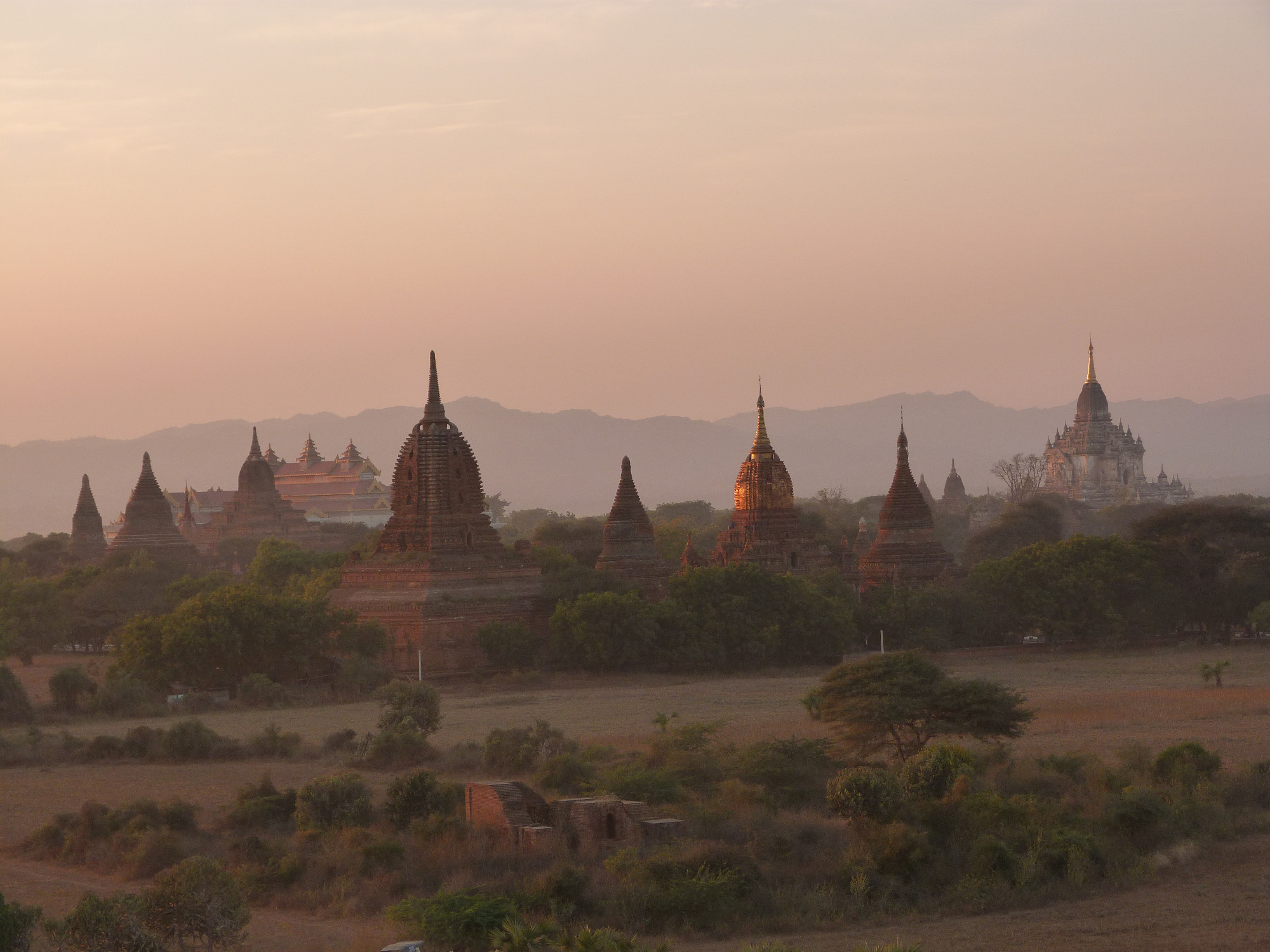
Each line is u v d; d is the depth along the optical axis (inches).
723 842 2042.3
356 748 3196.4
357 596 5324.8
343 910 1913.1
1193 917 1796.3
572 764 2726.4
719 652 5177.2
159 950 1636.3
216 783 2906.0
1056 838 2057.1
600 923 1823.3
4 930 1562.5
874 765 2706.7
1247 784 2456.9
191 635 4562.0
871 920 1854.1
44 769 3147.1
